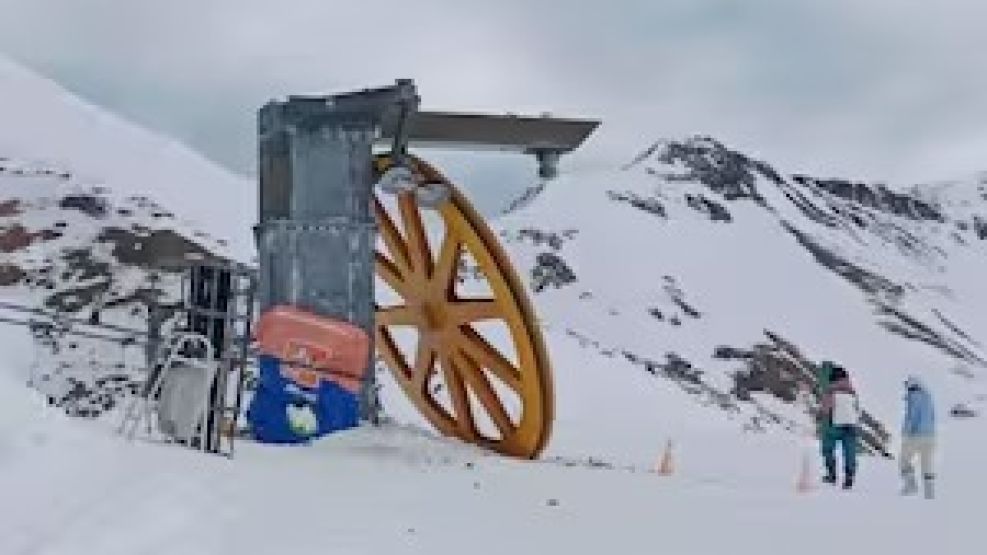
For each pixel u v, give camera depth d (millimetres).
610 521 8633
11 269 31516
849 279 142375
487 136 15758
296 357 13336
